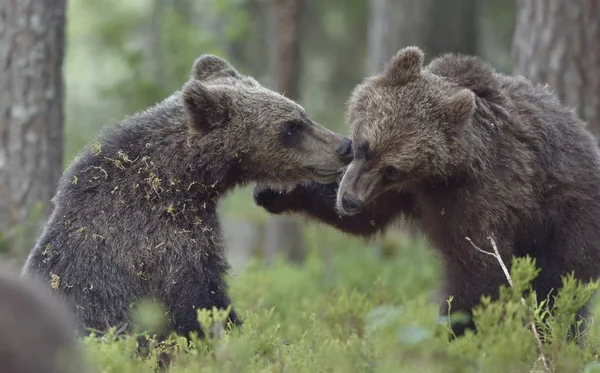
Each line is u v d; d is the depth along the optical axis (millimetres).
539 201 12859
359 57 49406
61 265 11539
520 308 10656
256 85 13461
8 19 17828
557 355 10398
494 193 12391
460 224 12477
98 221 11672
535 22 19031
